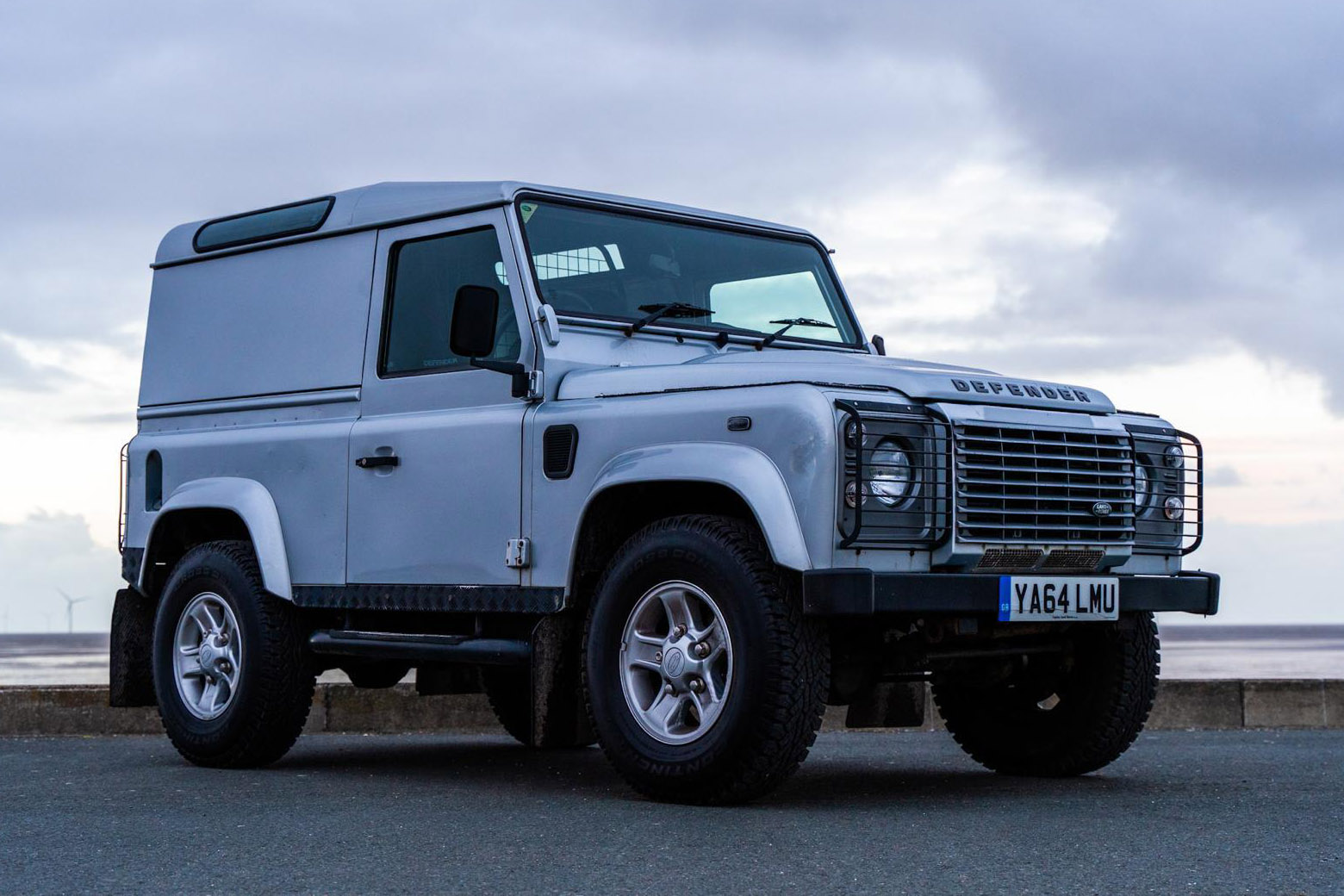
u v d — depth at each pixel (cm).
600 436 556
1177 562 599
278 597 675
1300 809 518
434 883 382
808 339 679
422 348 639
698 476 512
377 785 614
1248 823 483
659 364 582
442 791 588
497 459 590
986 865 404
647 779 527
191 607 710
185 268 764
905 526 506
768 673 497
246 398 712
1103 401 578
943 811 514
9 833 472
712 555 511
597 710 543
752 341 653
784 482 498
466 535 599
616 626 539
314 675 690
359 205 680
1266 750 751
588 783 621
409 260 652
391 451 632
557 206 625
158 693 719
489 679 787
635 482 533
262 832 470
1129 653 605
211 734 688
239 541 707
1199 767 670
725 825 476
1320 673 6412
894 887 374
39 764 712
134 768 692
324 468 660
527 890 372
